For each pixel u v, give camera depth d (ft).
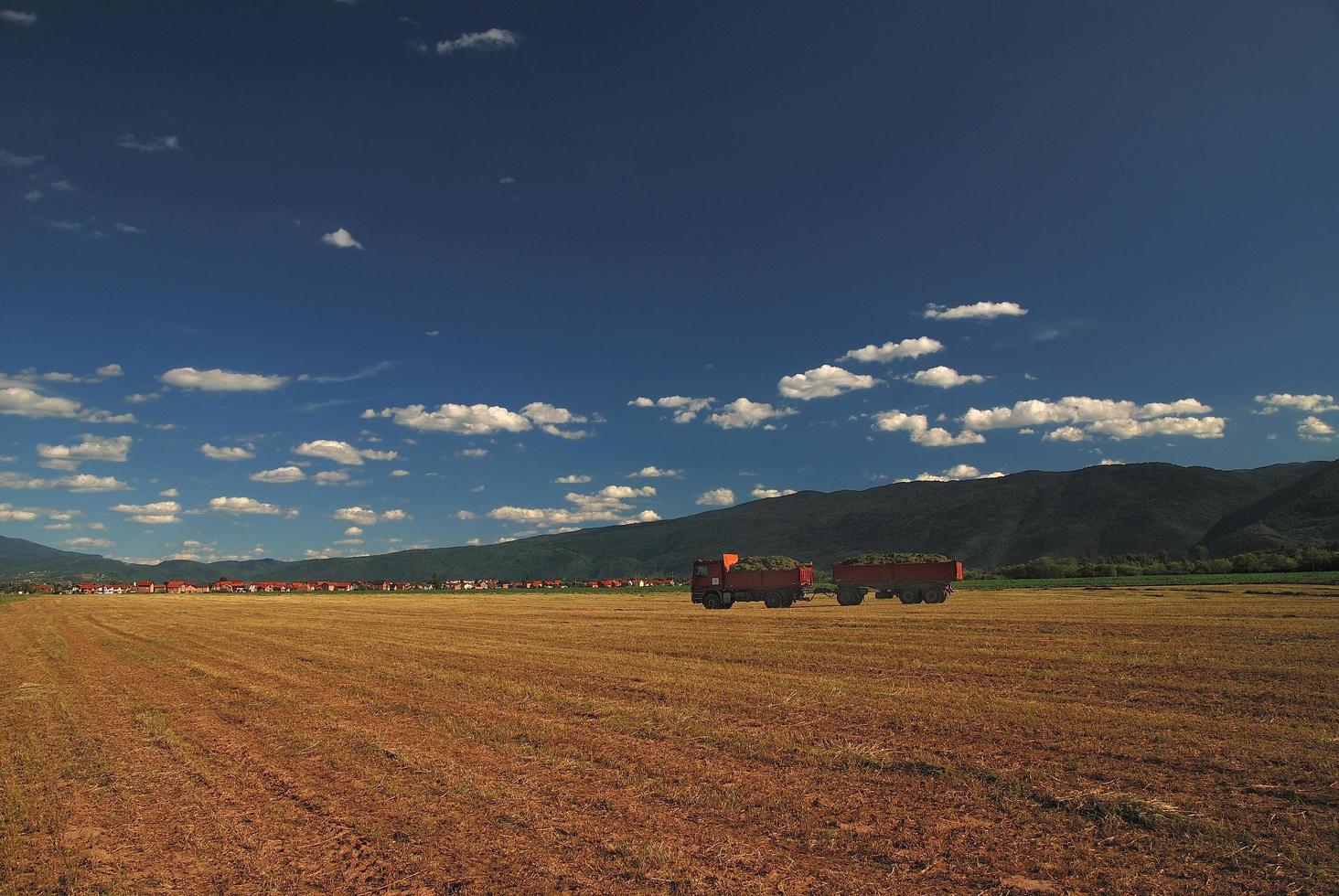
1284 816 29.14
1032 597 172.55
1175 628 87.25
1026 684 56.18
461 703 55.42
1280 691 50.08
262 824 32.07
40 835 31.55
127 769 40.88
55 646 107.76
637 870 26.16
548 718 50.01
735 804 32.48
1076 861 26.05
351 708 55.21
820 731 43.91
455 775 37.50
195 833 31.32
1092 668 61.36
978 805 31.58
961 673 61.72
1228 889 23.76
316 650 92.63
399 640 103.30
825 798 32.94
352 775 38.37
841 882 24.99
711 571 165.48
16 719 55.21
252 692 63.00
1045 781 33.99
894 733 42.98
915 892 24.22
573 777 36.99
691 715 48.98
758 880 25.23
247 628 133.18
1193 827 28.45
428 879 26.25
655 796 33.88
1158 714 45.14
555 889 25.16
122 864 28.43
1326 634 76.54
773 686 57.98
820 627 104.73
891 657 71.36
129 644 108.88
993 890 24.27
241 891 25.85
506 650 87.35
